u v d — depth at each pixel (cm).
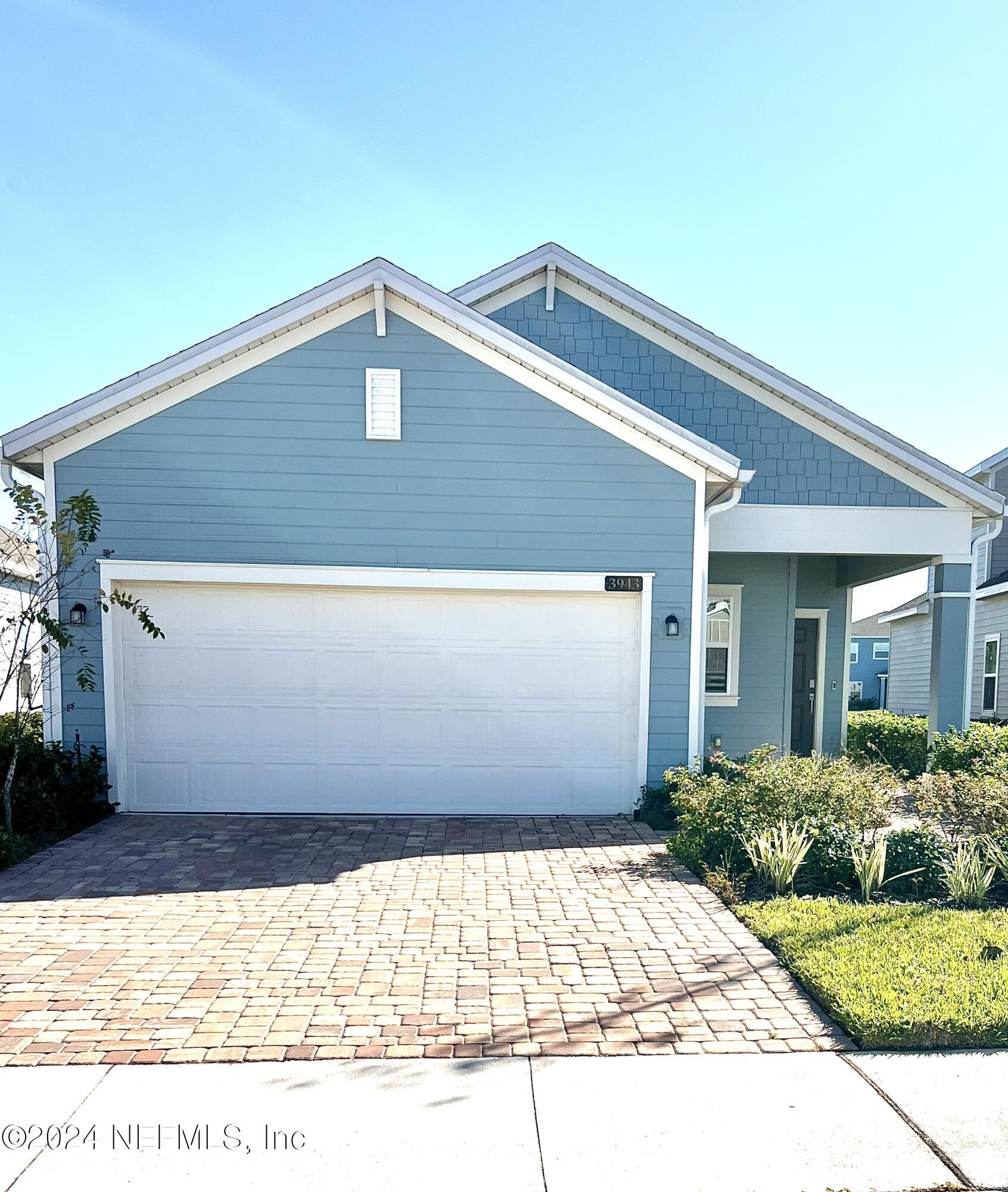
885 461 1042
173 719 856
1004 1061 366
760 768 736
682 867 668
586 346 1060
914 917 530
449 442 851
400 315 845
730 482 865
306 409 843
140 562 835
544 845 742
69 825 779
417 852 712
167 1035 385
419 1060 364
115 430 836
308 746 863
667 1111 326
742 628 1220
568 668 873
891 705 2348
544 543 858
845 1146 305
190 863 672
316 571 846
